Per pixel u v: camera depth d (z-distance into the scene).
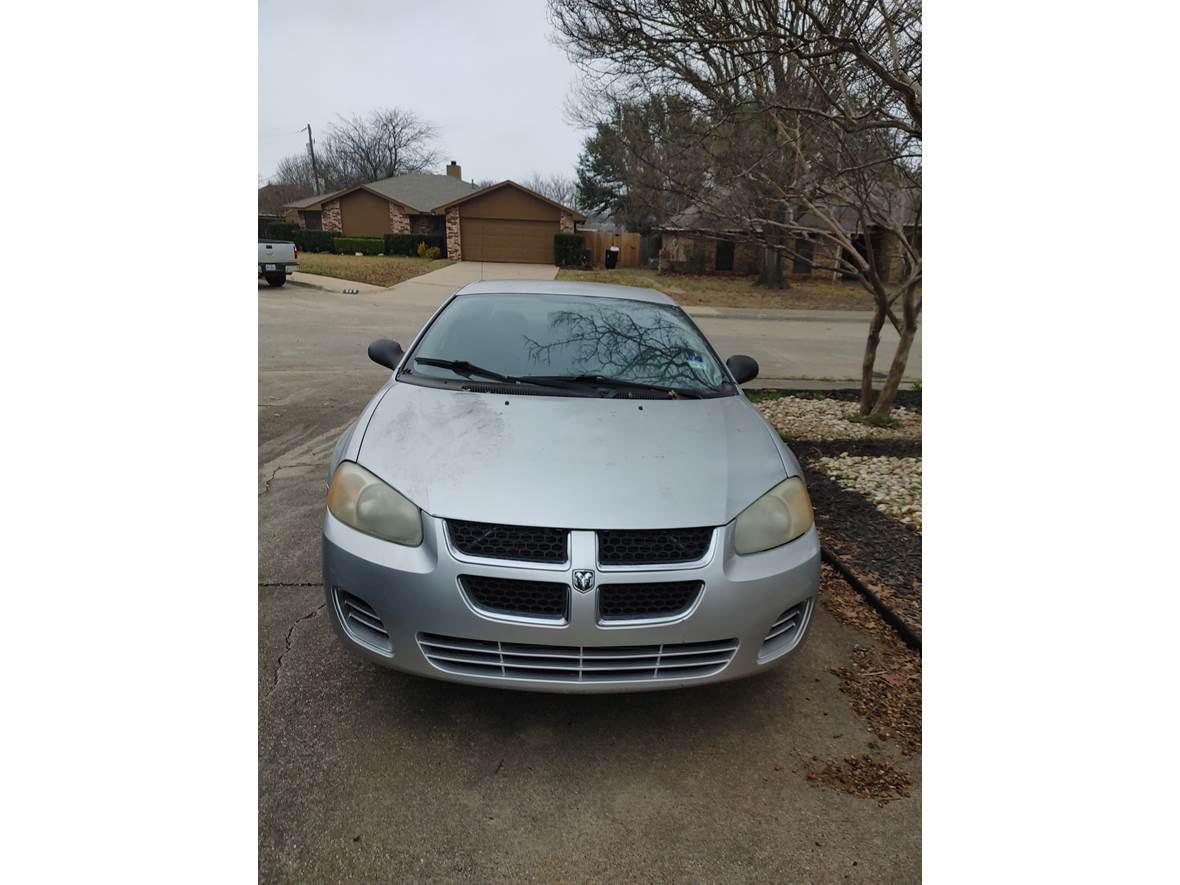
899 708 2.43
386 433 2.41
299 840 1.81
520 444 2.33
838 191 5.34
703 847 1.85
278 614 2.83
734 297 19.53
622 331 3.23
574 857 1.80
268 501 3.99
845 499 4.38
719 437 2.53
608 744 2.21
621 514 2.05
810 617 2.32
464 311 3.32
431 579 2.00
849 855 1.84
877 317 6.22
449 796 1.97
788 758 2.18
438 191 33.81
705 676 2.11
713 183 5.80
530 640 1.98
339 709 2.29
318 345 9.68
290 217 34.59
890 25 3.77
